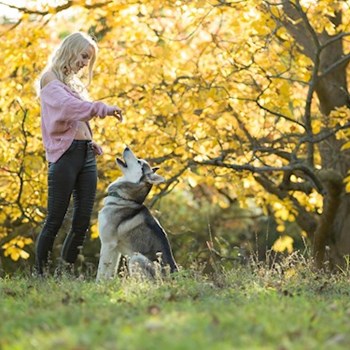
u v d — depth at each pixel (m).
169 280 8.91
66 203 9.44
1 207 17.56
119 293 7.88
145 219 11.16
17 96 15.71
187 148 16.00
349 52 16.89
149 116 16.08
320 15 14.55
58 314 6.30
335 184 16.22
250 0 13.94
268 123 17.06
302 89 17.72
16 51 15.93
